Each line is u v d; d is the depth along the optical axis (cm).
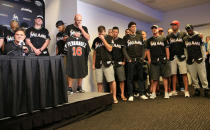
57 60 220
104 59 345
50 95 208
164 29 682
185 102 321
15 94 173
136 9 528
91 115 262
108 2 436
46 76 207
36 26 340
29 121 182
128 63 363
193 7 618
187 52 379
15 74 176
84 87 407
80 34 329
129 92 366
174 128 195
